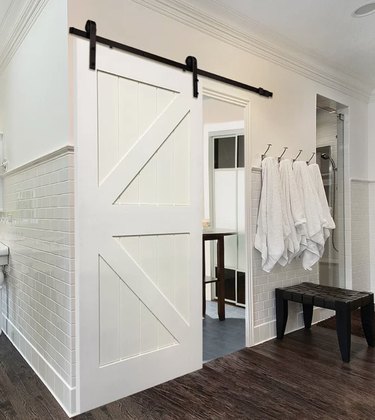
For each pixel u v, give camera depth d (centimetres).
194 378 232
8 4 242
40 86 233
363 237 432
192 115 241
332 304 263
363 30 289
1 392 214
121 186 206
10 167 306
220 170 440
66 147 195
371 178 438
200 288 246
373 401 203
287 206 296
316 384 223
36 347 242
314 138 350
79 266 190
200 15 251
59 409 196
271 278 306
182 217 235
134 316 212
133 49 216
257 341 291
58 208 208
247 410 194
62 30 198
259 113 298
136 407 197
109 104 201
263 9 256
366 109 436
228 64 274
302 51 322
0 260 308
